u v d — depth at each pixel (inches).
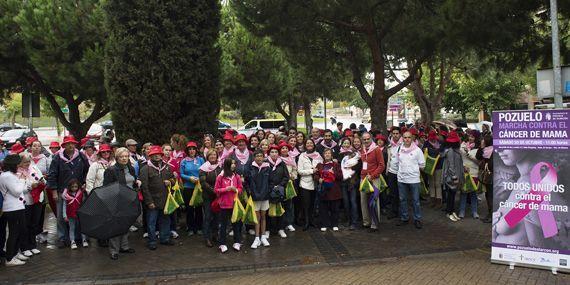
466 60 792.3
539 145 246.4
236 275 255.9
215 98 439.5
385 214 398.3
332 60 619.8
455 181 363.3
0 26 569.9
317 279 243.1
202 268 266.8
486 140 364.5
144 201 306.0
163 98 404.8
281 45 543.8
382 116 554.9
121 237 298.8
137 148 397.7
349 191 349.7
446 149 374.3
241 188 297.6
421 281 232.7
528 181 248.7
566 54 420.5
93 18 562.9
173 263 277.0
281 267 266.2
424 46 464.8
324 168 343.6
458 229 341.1
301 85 1173.1
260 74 866.8
